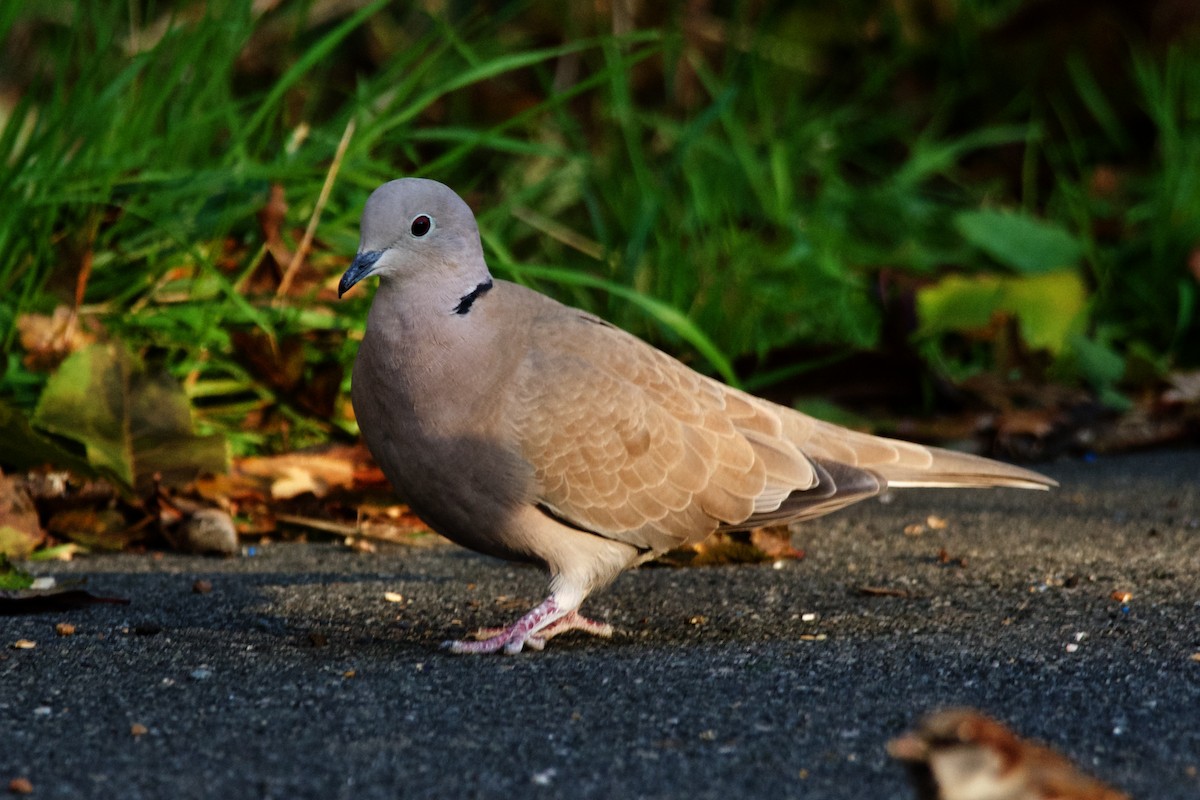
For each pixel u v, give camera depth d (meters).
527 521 8.05
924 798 5.08
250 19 12.89
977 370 14.34
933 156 17.19
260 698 6.74
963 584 9.10
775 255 15.15
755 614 8.55
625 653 7.70
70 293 10.99
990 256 16.06
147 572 9.37
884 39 19.25
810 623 8.28
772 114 18.20
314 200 11.94
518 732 6.27
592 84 12.38
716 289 13.70
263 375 11.20
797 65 18.83
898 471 8.99
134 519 10.23
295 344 11.09
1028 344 14.06
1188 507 11.25
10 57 15.88
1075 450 13.25
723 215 15.69
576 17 18.03
